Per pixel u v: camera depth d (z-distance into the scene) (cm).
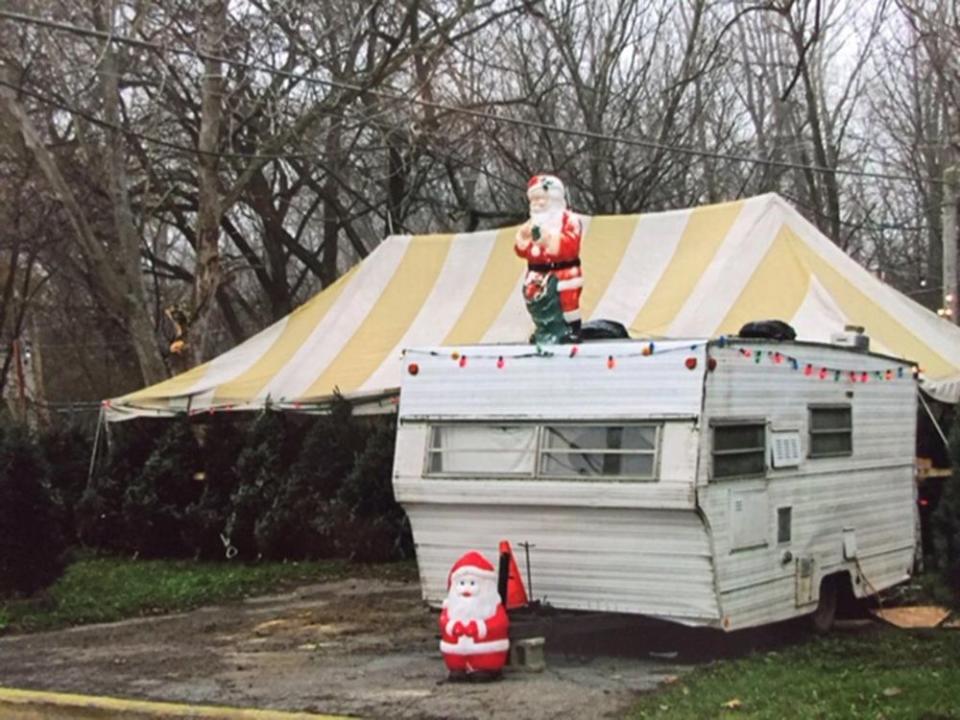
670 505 791
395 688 788
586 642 934
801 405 908
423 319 1620
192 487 1680
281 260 2903
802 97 3428
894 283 3659
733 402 827
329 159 2628
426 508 909
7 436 1215
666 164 2683
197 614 1188
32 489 1202
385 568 1470
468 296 1620
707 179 2911
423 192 2881
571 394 848
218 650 968
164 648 985
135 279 1950
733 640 926
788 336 949
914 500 1088
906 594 1100
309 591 1322
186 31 2305
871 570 998
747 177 2981
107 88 1895
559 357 858
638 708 697
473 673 795
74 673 882
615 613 844
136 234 1997
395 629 1048
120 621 1153
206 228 1903
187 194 2489
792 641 914
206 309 1909
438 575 914
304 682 818
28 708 797
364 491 1517
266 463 1598
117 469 1728
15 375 3262
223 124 2211
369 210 2669
